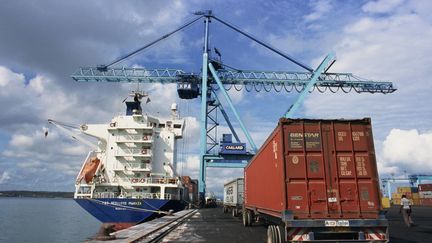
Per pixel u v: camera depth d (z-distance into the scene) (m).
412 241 16.11
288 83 64.44
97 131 43.22
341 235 11.61
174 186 39.78
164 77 63.06
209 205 72.50
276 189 12.74
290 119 11.99
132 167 41.56
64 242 39.62
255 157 19.20
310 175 11.61
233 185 35.91
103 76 62.75
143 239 16.84
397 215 39.59
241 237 18.11
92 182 40.00
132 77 62.88
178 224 26.25
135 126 42.53
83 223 66.00
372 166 11.73
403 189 92.75
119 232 19.53
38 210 113.00
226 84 65.00
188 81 62.94
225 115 63.94
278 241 12.30
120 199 38.00
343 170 11.67
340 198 11.45
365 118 12.02
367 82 65.75
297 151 11.83
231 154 58.06
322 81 65.25
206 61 62.12
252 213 24.55
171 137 44.44
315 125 12.05
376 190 11.53
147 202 37.91
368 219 11.20
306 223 11.04
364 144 11.91
